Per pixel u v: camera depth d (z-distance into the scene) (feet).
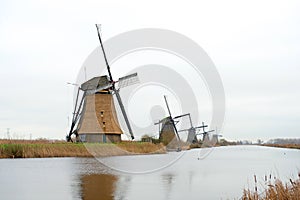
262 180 68.90
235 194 51.96
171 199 47.55
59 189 54.03
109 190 53.98
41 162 105.70
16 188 54.54
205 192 53.57
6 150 128.16
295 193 37.58
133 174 78.23
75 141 166.20
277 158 152.87
